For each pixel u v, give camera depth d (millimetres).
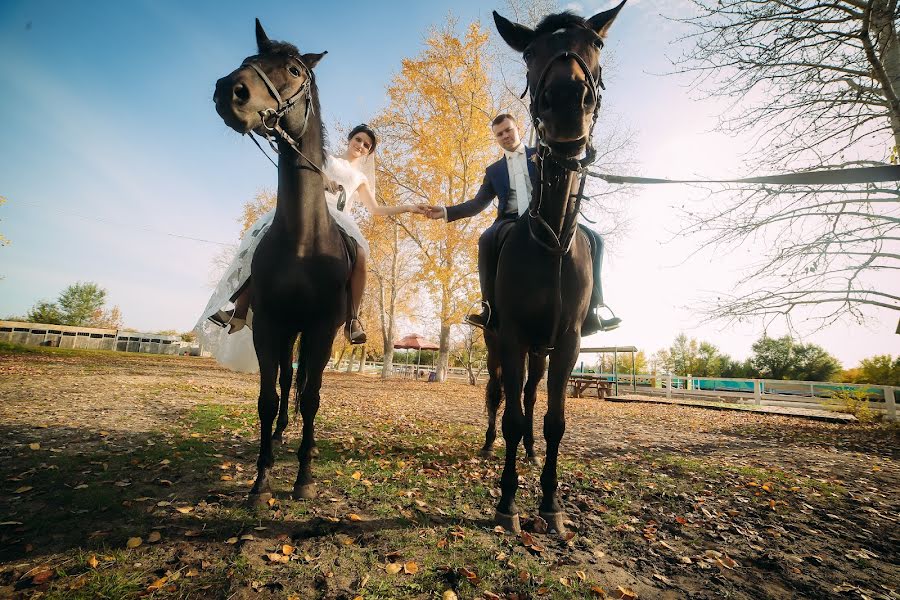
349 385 16219
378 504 2859
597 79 2400
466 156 17469
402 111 18453
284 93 2520
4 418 5027
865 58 7914
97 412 5832
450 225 17297
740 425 9602
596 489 3654
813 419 11477
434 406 10305
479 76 17156
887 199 8359
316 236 2871
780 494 3777
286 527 2400
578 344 2754
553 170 2455
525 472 3965
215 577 1857
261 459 2783
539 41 2395
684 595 2018
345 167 4070
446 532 2496
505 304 2748
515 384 2654
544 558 2256
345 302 3352
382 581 1909
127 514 2451
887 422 10648
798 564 2420
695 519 3074
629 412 11492
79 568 1883
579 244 2977
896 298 8719
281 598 1754
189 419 5645
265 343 2795
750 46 7973
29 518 2342
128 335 41094
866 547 2723
